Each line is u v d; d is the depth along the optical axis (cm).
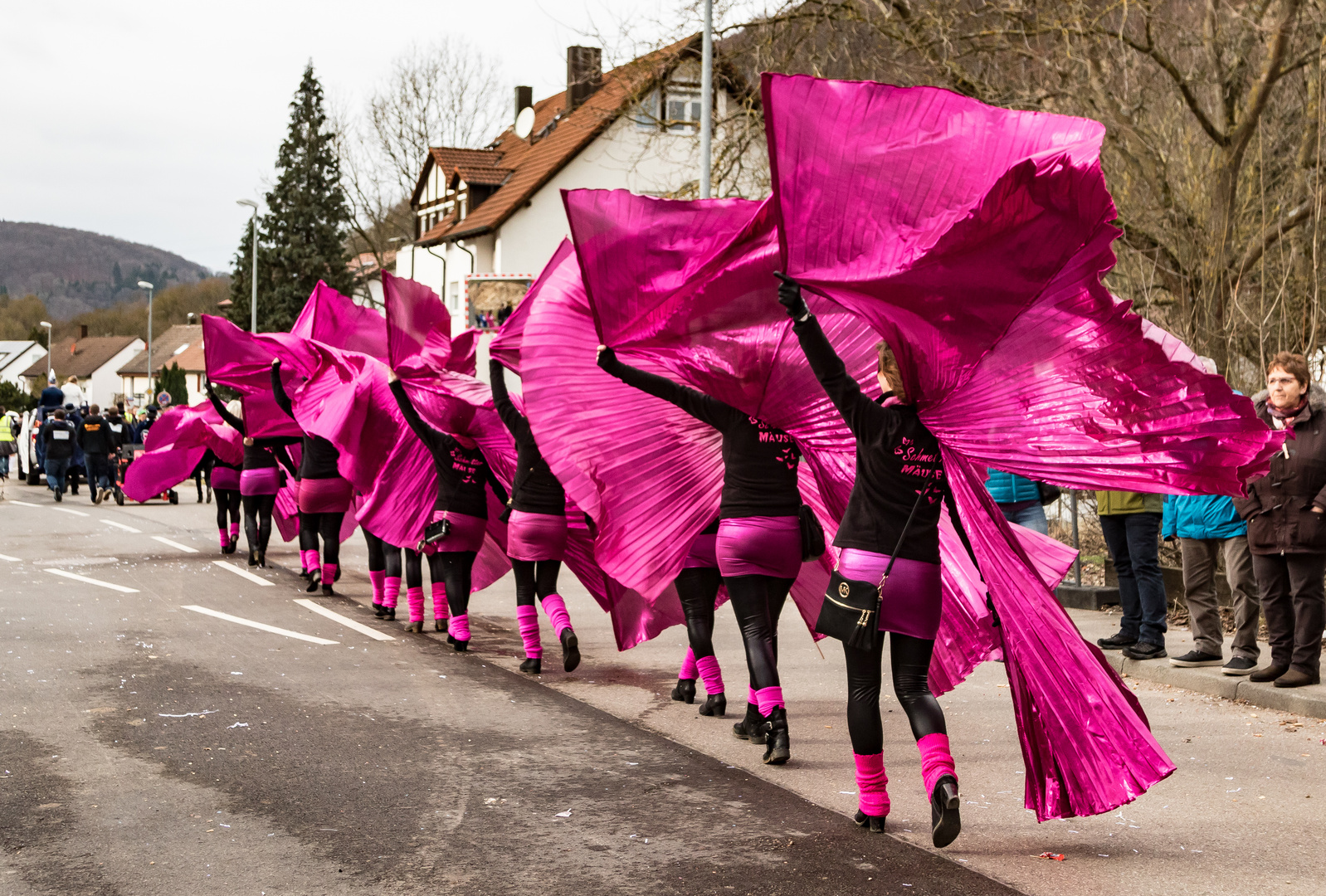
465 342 1002
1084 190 420
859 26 1678
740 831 480
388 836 470
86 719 650
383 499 970
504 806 511
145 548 1555
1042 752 462
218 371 1285
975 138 450
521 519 787
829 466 617
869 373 624
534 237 3934
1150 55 1321
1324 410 709
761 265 597
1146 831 488
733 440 596
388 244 5438
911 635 452
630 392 711
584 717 680
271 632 942
